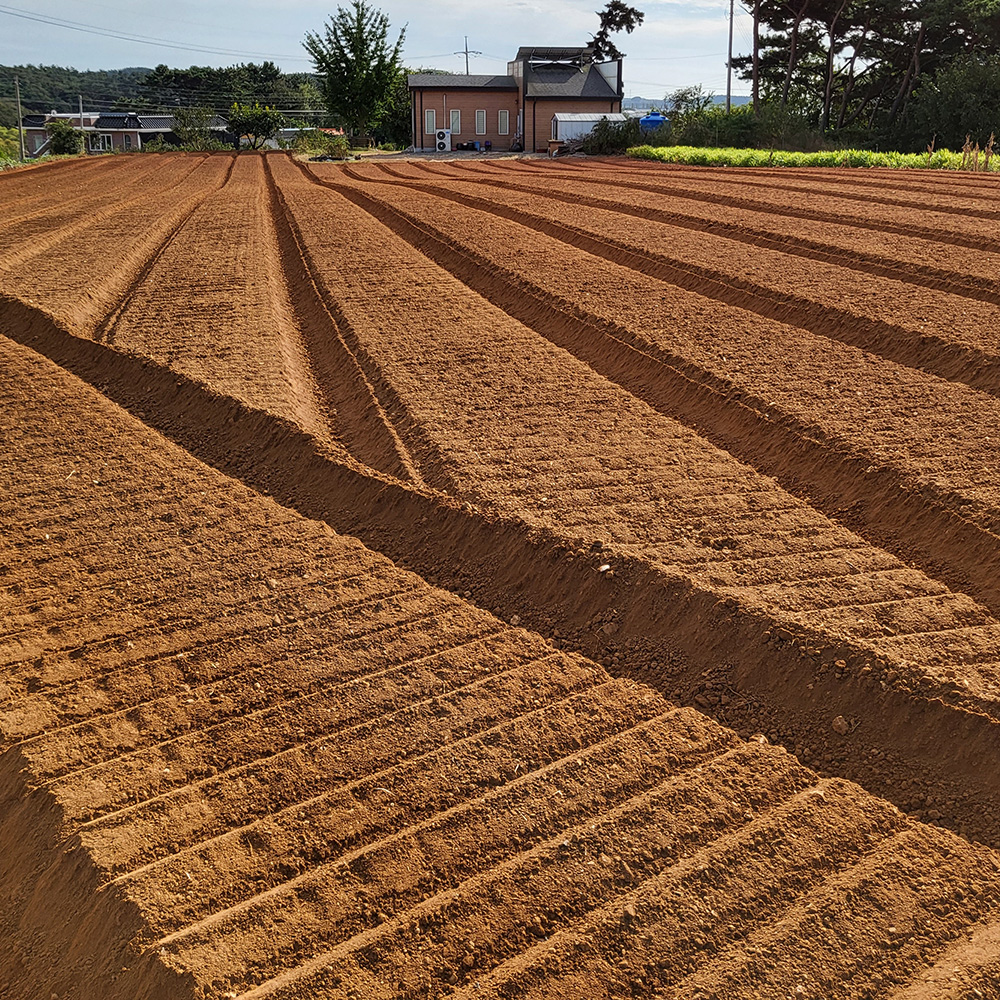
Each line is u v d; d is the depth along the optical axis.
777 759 4.81
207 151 57.75
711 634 5.69
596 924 3.85
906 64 52.28
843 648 5.30
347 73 59.16
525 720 5.11
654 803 4.50
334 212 21.72
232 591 6.36
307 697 5.30
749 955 3.73
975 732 4.76
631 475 7.71
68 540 7.04
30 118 110.75
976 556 6.40
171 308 12.84
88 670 5.57
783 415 8.56
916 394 9.02
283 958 3.77
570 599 6.26
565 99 54.78
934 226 16.61
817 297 12.09
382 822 4.44
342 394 10.07
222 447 8.77
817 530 6.84
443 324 11.95
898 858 4.19
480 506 7.19
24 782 4.73
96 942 3.94
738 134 46.09
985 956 3.71
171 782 4.73
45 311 12.06
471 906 3.96
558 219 19.36
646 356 10.39
